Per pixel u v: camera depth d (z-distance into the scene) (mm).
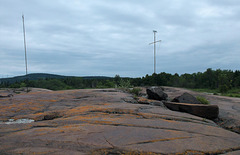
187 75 63562
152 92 9750
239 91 40875
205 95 15000
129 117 4637
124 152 2393
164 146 2660
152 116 4895
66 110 5695
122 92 13156
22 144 2629
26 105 6672
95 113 5117
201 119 5195
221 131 3789
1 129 3523
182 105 6418
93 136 3002
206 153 2557
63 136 2994
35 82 52031
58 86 54312
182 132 3443
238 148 2861
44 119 4965
